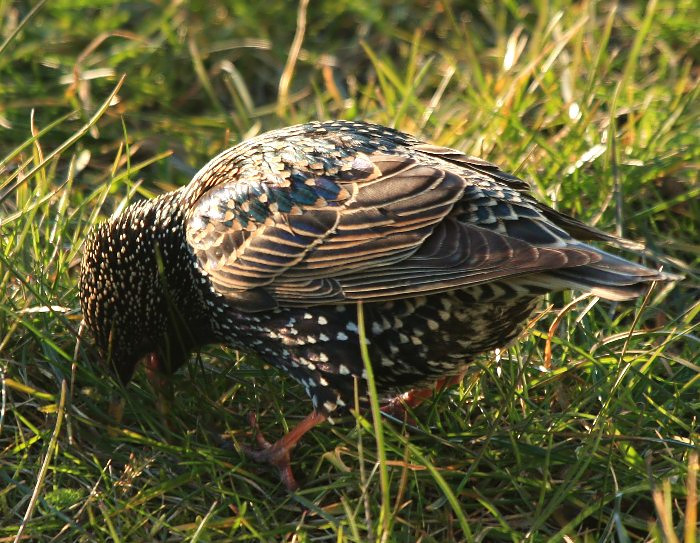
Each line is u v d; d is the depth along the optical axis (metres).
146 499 8.16
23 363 9.08
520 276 7.91
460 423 9.02
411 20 14.73
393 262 8.16
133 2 14.55
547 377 9.19
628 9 14.17
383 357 8.48
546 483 8.23
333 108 13.34
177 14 14.51
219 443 9.05
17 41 13.85
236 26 14.45
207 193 8.90
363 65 14.25
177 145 12.75
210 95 13.24
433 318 8.25
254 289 8.59
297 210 8.50
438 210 8.12
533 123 12.48
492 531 8.09
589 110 12.26
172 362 9.39
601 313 10.03
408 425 8.77
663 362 9.60
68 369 9.11
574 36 13.26
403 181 8.31
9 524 8.15
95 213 10.44
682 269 10.82
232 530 7.92
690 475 7.37
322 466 8.95
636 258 10.92
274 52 14.25
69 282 10.04
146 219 9.12
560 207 11.28
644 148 11.67
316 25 14.49
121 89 13.56
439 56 14.24
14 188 9.79
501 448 8.75
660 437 8.63
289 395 9.52
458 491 8.22
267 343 8.84
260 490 8.53
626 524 8.10
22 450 8.70
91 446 8.76
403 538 7.93
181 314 9.20
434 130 12.39
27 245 10.26
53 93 13.37
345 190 8.44
